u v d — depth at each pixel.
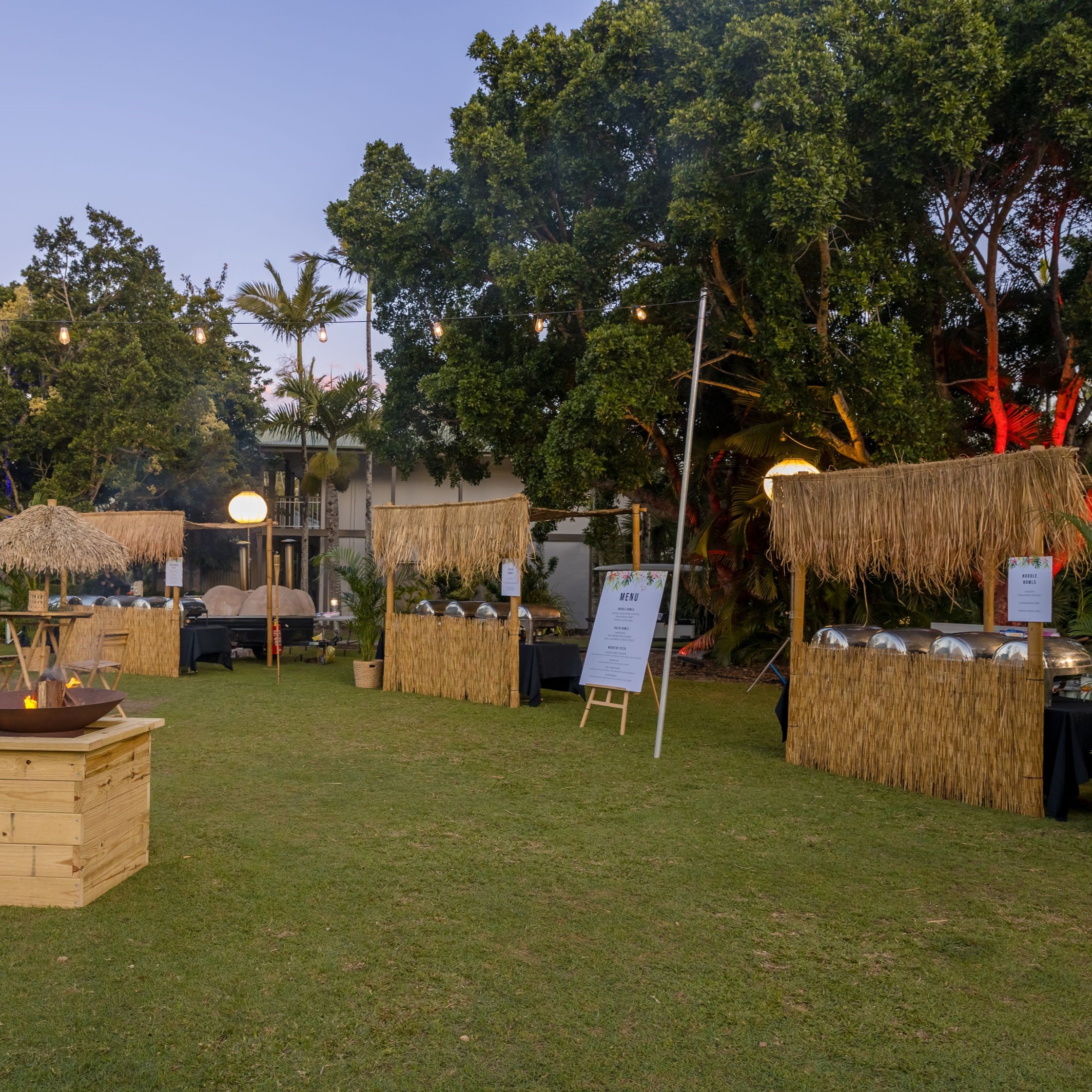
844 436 12.34
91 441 21.61
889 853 4.77
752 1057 2.70
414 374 15.49
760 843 4.91
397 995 3.06
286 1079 2.55
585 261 12.41
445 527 10.79
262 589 15.96
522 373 13.37
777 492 7.17
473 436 13.89
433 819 5.29
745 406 13.91
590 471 11.59
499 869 4.39
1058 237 12.79
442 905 3.90
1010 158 11.68
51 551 9.67
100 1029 2.80
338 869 4.34
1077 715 5.48
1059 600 9.40
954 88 9.62
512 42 13.59
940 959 3.43
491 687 10.22
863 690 6.58
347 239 15.04
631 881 4.25
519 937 3.56
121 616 12.98
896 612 12.09
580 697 10.93
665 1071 2.62
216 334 26.92
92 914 3.71
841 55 10.35
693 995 3.10
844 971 3.31
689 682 12.50
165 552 12.94
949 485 6.02
